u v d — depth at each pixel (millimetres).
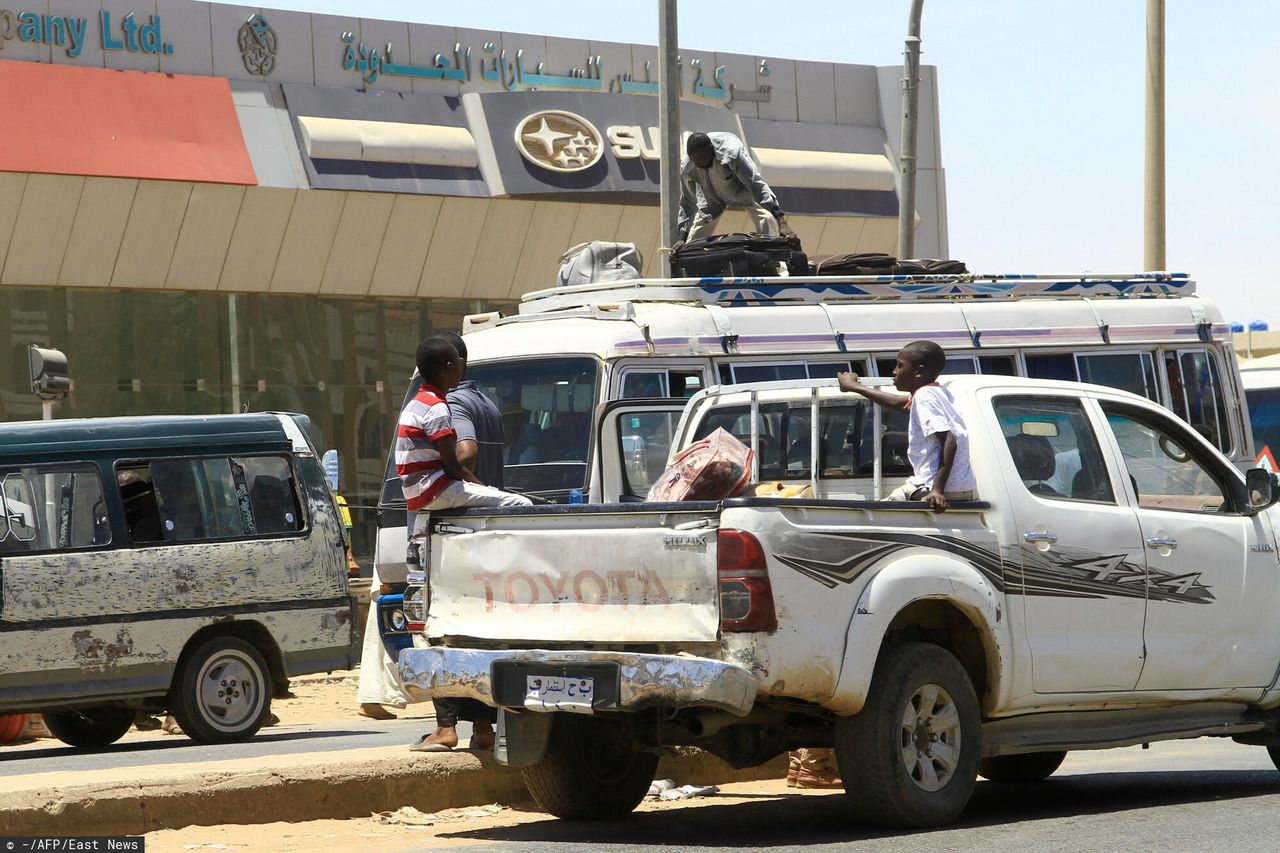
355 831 17625
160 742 27844
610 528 15953
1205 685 18828
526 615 16438
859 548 15984
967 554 16938
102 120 48719
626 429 25188
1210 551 19016
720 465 16938
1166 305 32688
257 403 52938
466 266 55750
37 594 25469
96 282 49656
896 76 64500
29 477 25859
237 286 52125
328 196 52281
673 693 15266
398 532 26922
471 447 19062
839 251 63219
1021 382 18438
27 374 48906
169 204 49781
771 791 20797
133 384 50750
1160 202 42594
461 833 17500
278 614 27375
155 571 26391
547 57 57094
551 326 26859
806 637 15445
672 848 15914
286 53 52500
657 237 59219
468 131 55312
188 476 27078
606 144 57219
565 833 17422
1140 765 23219
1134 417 19328
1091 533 17953
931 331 29281
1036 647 17312
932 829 16469
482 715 18656
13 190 47094
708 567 15375
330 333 54219
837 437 20406
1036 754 21109
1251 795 19219
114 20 49594
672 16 36031
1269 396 55094
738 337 26969
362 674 27516
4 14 47781
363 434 55031
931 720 16547
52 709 26219
